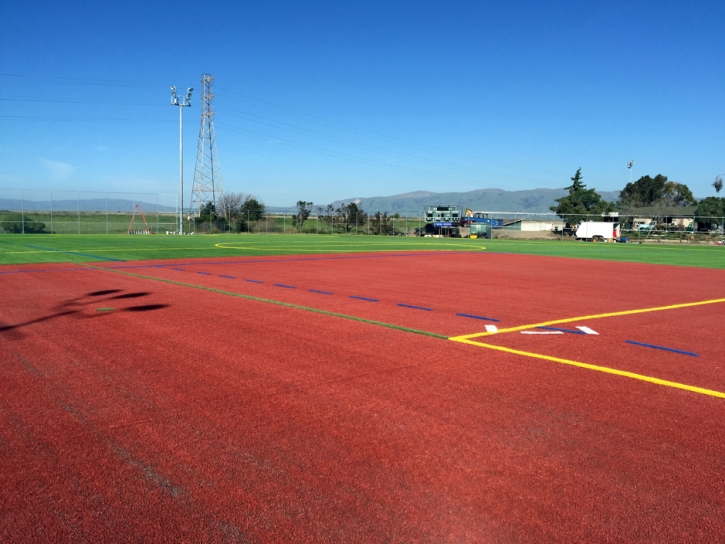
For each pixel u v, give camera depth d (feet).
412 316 35.47
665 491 13.35
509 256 103.81
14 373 21.94
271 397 19.43
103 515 12.09
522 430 16.83
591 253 121.90
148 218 216.95
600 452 15.40
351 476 13.83
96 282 51.16
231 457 14.79
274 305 38.81
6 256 81.56
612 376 22.65
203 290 46.16
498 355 25.75
